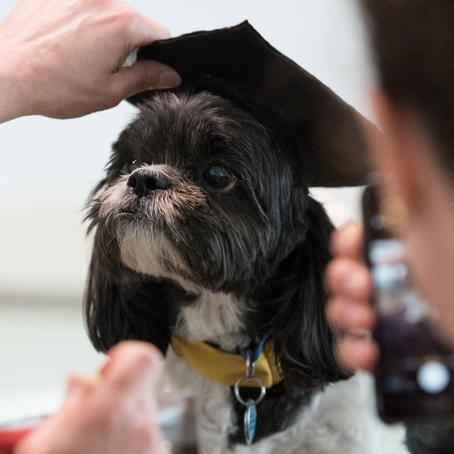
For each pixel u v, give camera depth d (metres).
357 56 0.87
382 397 1.19
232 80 2.23
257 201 2.17
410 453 2.18
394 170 0.88
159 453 1.04
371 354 1.27
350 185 2.31
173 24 3.34
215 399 2.35
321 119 2.13
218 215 2.14
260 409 2.32
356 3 0.83
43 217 4.98
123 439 1.00
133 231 2.14
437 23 0.80
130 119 2.38
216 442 2.36
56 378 4.30
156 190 2.14
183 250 2.13
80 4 2.24
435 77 0.81
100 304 2.58
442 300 0.89
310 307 2.34
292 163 2.27
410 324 1.18
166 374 2.42
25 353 4.59
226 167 2.16
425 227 0.87
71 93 2.20
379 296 1.21
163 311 2.47
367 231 1.27
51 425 1.00
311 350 2.32
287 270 2.34
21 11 2.32
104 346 2.61
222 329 2.35
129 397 1.01
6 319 4.96
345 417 2.35
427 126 0.82
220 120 2.14
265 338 2.34
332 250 2.29
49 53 2.18
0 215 4.98
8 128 4.44
